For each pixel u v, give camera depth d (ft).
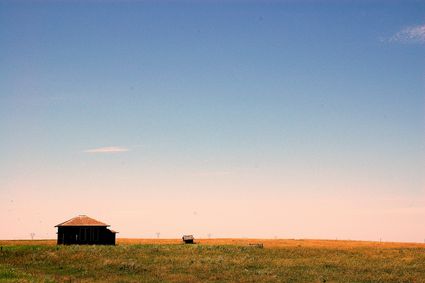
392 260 194.59
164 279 144.56
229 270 164.35
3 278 122.01
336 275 156.56
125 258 187.32
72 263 173.17
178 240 346.95
